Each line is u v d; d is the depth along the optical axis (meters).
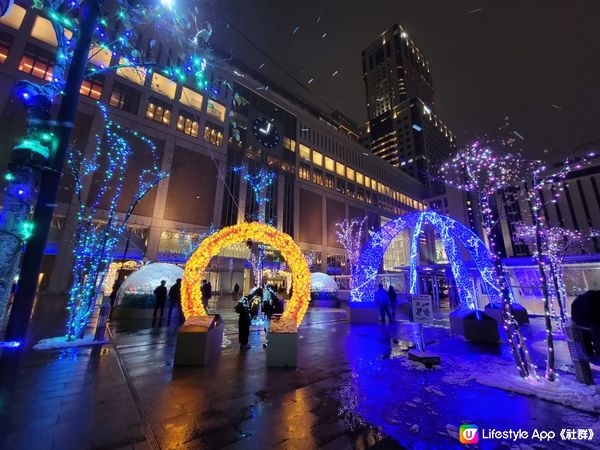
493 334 8.34
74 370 5.52
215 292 35.91
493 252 5.87
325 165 56.06
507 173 6.69
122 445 3.04
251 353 7.04
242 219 39.97
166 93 36.06
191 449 2.99
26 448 2.94
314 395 4.45
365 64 134.25
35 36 27.53
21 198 3.12
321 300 22.05
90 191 27.56
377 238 12.83
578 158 6.33
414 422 3.61
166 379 5.12
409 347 7.73
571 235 23.69
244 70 51.88
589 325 6.50
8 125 24.47
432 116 110.81
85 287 8.38
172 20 5.17
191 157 36.38
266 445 3.08
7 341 2.48
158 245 31.67
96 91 30.25
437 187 82.50
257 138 45.28
